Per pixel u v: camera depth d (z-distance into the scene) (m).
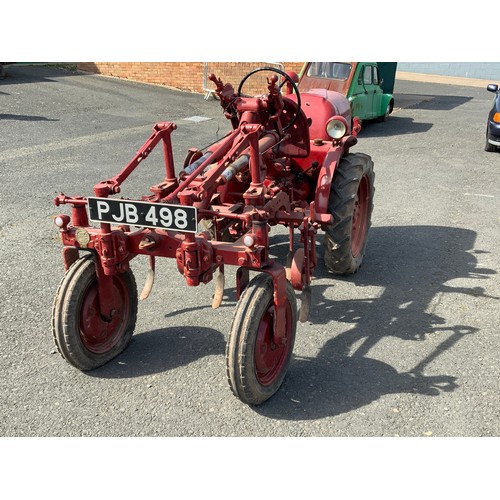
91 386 3.55
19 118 12.05
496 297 4.78
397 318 4.41
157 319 4.38
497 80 30.22
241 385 3.15
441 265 5.46
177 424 3.22
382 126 13.97
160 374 3.68
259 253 3.15
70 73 18.48
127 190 7.59
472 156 10.52
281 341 3.40
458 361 3.83
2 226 6.25
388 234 6.34
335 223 4.70
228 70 15.89
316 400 3.43
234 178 4.40
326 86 11.79
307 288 3.87
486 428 3.19
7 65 18.72
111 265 3.38
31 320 4.30
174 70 17.25
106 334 3.80
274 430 3.18
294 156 4.77
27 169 8.50
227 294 4.80
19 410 3.31
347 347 4.00
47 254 5.54
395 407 3.36
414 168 9.53
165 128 3.62
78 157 9.27
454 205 7.45
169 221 3.05
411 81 27.42
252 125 3.38
